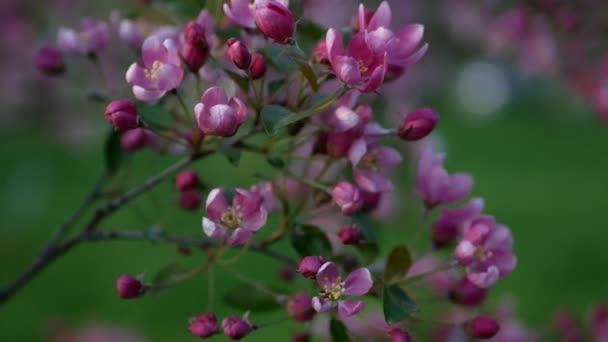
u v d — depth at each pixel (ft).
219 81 4.52
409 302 4.50
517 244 14.55
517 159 20.75
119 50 8.66
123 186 4.99
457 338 5.78
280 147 4.60
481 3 10.43
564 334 6.00
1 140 17.43
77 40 4.99
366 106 4.53
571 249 14.30
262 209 4.45
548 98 24.79
